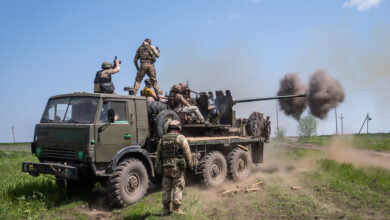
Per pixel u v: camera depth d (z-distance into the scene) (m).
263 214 5.51
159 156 5.49
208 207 6.21
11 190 7.04
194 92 9.80
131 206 6.41
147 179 7.01
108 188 6.45
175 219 5.02
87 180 7.83
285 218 5.23
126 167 6.58
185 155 5.39
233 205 6.24
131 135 7.18
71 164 6.61
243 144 9.88
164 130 7.52
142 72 9.52
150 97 8.78
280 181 8.28
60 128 6.76
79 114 6.74
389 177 8.09
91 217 5.95
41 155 7.18
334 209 5.56
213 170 8.22
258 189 7.44
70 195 7.51
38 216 5.81
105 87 7.86
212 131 9.49
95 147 6.39
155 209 5.93
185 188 7.96
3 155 18.55
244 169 9.38
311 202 6.02
